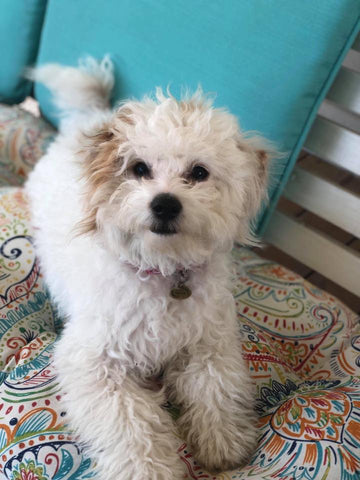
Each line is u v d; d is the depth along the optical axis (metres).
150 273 0.97
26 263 1.22
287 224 1.45
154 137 0.85
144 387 1.02
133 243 0.93
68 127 1.42
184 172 0.89
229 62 1.19
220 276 1.03
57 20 1.52
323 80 1.14
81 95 1.42
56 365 0.98
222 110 0.96
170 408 1.01
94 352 0.96
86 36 1.46
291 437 0.90
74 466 0.86
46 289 1.22
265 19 1.13
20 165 1.60
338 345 1.19
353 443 0.87
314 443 0.87
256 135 1.08
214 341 1.02
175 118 0.87
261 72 1.15
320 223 1.77
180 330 0.97
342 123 1.47
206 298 0.99
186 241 0.89
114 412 0.89
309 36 1.09
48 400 0.93
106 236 0.94
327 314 1.25
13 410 0.91
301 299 1.27
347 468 0.84
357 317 1.30
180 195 0.85
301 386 1.08
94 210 0.93
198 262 0.96
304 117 1.19
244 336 1.13
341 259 1.37
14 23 1.64
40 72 1.50
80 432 0.88
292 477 0.83
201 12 1.21
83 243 1.03
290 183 1.40
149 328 0.96
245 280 1.31
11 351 1.06
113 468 0.85
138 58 1.35
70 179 1.16
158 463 0.86
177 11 1.25
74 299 1.03
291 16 1.10
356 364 1.08
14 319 1.11
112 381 0.94
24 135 1.60
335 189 1.31
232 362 1.01
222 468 0.92
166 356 0.99
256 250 1.76
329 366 1.14
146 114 0.89
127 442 0.86
